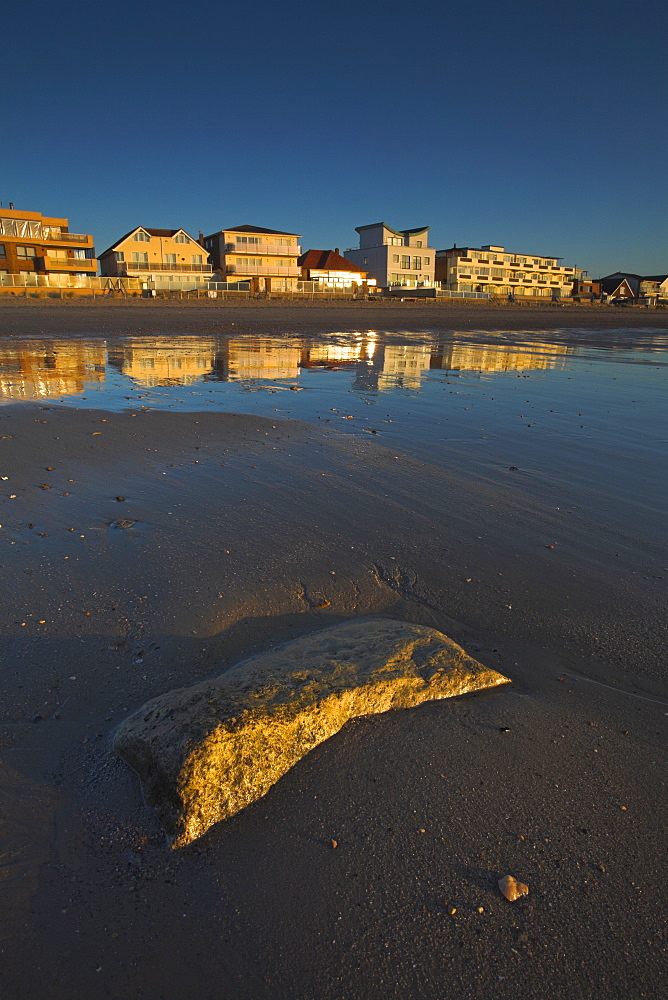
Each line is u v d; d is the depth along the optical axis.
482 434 8.05
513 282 89.31
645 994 1.61
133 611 3.46
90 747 2.42
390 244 78.50
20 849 1.97
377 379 12.52
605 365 16.62
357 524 4.85
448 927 1.75
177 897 1.83
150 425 7.69
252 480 5.82
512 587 3.93
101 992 1.59
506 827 2.08
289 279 66.94
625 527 5.03
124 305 38.00
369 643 2.95
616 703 2.82
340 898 1.83
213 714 2.26
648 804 2.22
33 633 3.21
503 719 2.64
